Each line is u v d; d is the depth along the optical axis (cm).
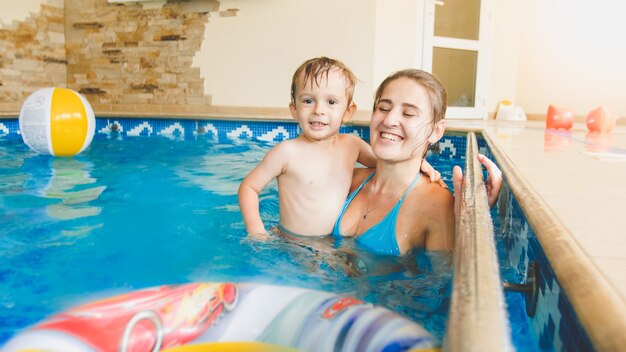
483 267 63
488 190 157
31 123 364
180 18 680
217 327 88
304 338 84
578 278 60
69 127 371
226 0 653
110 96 736
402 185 149
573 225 88
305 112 162
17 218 196
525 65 813
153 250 153
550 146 261
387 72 606
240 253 146
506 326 48
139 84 716
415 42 629
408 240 141
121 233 174
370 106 596
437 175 157
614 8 747
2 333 94
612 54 758
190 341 85
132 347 83
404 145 143
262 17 639
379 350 77
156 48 699
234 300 97
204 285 106
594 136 355
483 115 721
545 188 129
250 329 88
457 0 673
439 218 138
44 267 137
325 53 613
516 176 149
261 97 655
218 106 678
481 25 694
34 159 365
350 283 119
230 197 243
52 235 171
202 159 387
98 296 113
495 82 755
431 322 94
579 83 783
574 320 69
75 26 736
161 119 604
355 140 177
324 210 161
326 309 93
